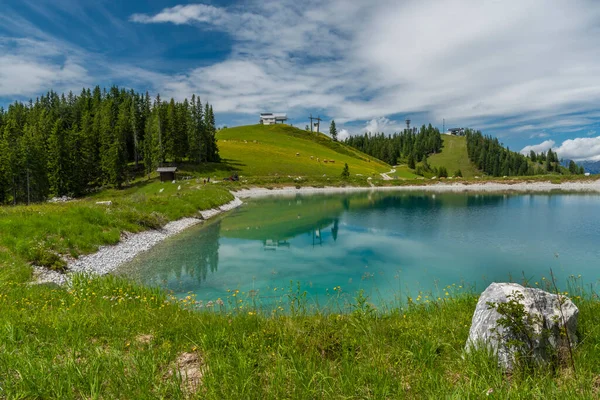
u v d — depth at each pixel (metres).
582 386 4.04
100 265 17.97
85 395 4.26
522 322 4.61
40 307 8.21
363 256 21.20
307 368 4.73
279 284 15.71
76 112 103.94
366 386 4.46
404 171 143.00
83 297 9.51
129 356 5.24
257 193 72.81
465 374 4.67
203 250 22.50
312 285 15.60
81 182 72.06
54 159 68.00
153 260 19.92
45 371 4.61
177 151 82.62
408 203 53.31
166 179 70.62
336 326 6.45
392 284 15.92
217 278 16.59
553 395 3.86
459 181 91.19
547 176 90.75
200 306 10.98
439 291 14.77
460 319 7.04
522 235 27.41
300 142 151.25
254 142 129.88
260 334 6.06
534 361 4.55
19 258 15.27
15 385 4.29
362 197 64.69
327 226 32.19
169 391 4.38
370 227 31.67
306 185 83.06
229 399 4.11
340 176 94.44
